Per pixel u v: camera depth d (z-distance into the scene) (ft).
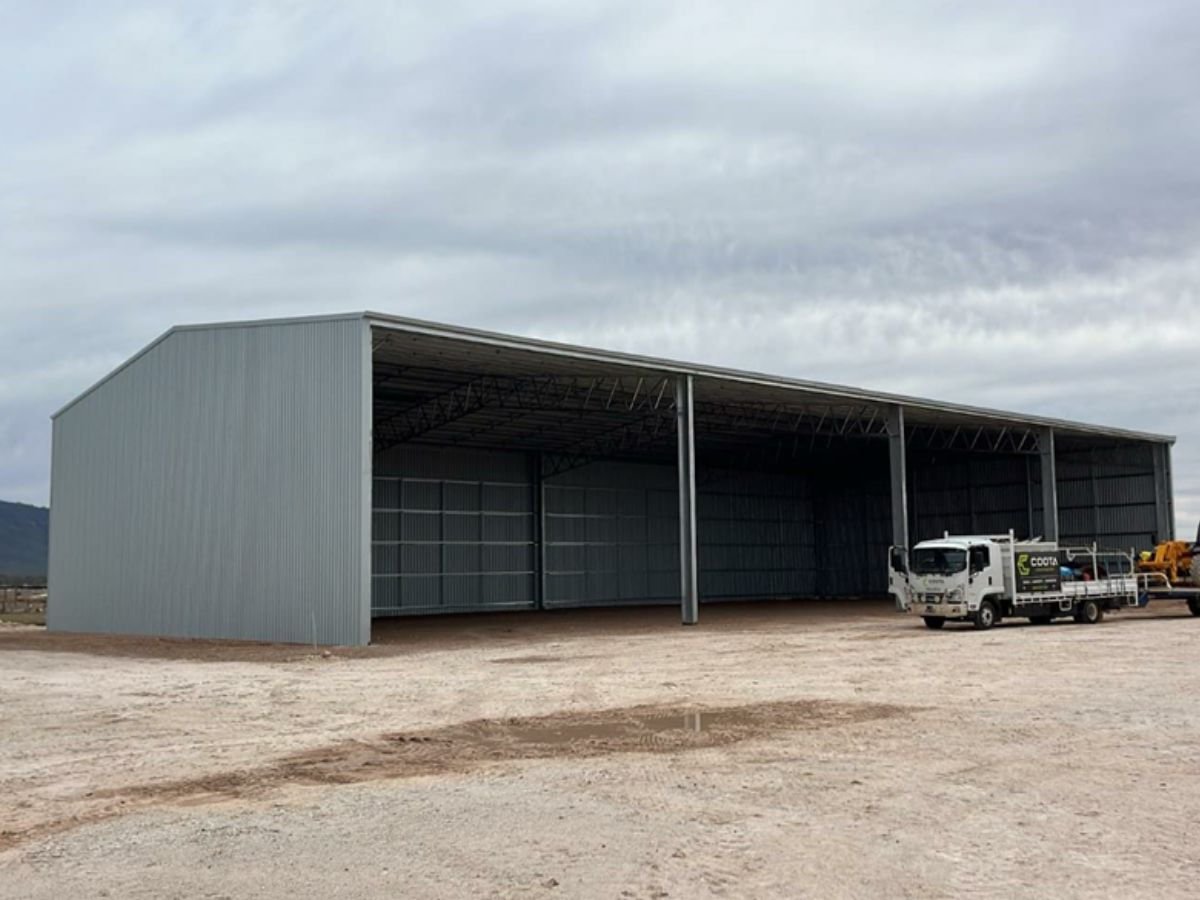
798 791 33.47
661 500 191.21
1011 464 184.44
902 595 109.19
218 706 55.98
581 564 176.96
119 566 114.32
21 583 313.53
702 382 124.26
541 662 78.64
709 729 46.60
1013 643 87.10
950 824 29.07
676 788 34.17
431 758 40.86
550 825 29.45
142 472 112.37
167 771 38.91
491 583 164.25
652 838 27.86
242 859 26.63
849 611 151.33
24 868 26.32
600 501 181.57
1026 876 24.23
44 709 55.47
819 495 212.43
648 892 23.34
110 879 25.17
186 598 106.11
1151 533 170.71
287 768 39.19
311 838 28.58
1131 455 173.88
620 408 140.67
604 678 67.15
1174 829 28.27
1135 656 75.25
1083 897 22.75
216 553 103.35
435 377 121.29
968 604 102.12
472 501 163.63
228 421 103.50
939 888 23.43
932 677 64.18
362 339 93.61
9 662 83.15
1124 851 26.18
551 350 104.99
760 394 133.18
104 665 79.71
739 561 200.34
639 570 185.57
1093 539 176.65
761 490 205.98
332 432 94.84
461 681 66.44
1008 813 30.27
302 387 97.55
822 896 22.98
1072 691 56.65
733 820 29.76
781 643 92.53
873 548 203.72
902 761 38.22
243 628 100.17
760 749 41.32
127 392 115.03
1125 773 35.68
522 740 44.65
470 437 157.89
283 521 97.86
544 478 173.68
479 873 25.03
